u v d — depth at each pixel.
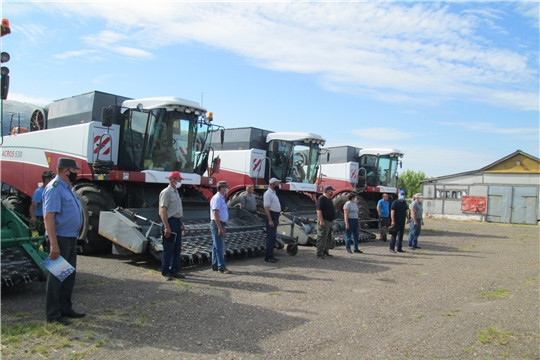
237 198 13.48
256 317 5.08
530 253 11.73
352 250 11.05
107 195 9.04
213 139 15.16
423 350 4.28
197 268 7.85
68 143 9.84
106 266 7.75
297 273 7.72
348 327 4.87
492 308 5.91
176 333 4.44
